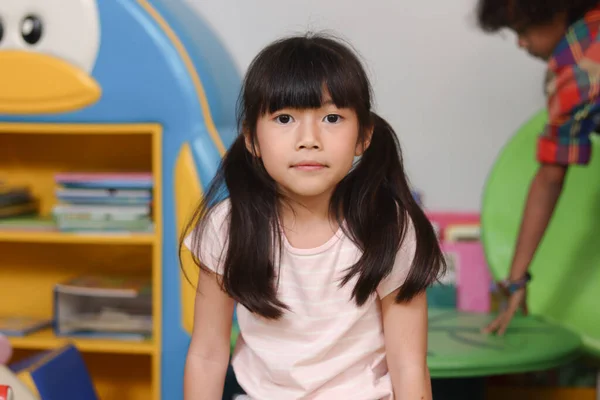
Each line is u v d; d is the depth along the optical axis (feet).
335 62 3.49
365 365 3.81
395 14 7.36
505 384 6.93
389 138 3.83
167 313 5.90
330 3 7.39
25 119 5.97
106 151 7.05
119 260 7.13
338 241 3.73
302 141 3.41
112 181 6.13
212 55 6.34
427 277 3.71
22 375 4.71
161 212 5.89
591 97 5.14
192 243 3.85
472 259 7.06
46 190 7.10
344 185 3.77
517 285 5.70
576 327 6.47
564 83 5.24
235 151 3.77
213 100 5.96
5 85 5.95
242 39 7.45
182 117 5.83
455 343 5.49
